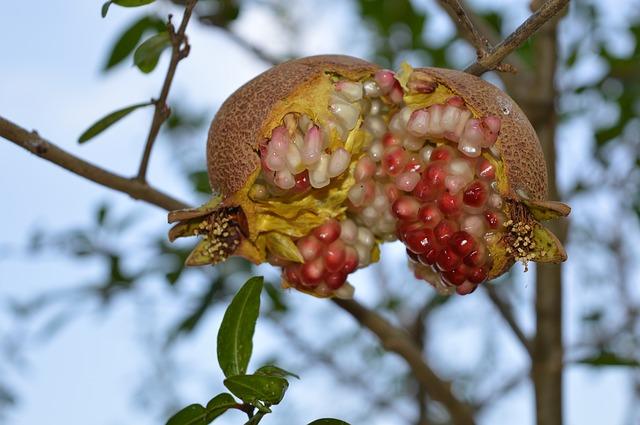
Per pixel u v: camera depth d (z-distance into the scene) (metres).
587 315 1.10
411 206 0.80
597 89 1.03
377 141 0.81
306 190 0.80
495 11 1.04
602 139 1.04
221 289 1.02
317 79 0.79
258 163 0.78
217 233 0.79
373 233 0.83
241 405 0.75
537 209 0.78
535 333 0.94
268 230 0.81
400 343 0.92
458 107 0.79
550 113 0.95
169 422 0.75
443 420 1.13
